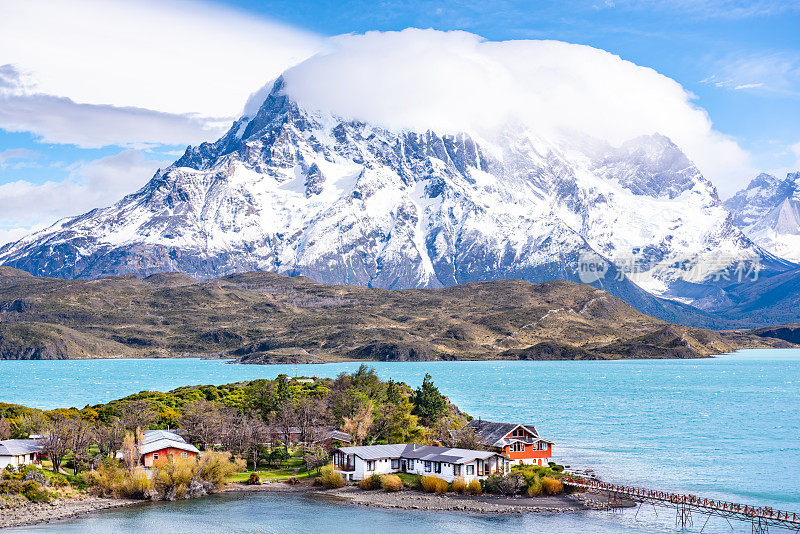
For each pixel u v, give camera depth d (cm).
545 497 18312
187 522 16538
